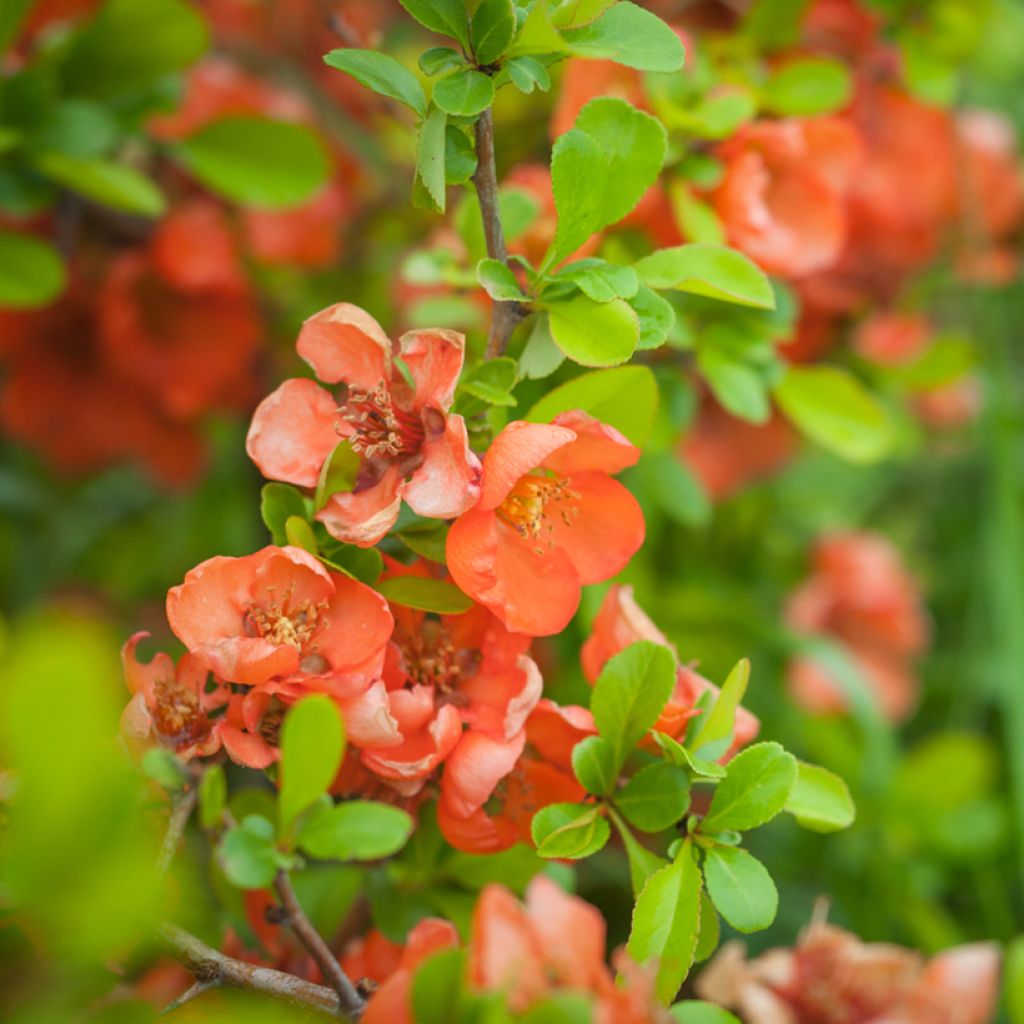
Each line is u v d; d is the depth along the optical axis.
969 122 0.80
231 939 0.58
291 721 0.50
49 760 0.46
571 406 0.55
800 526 0.96
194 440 0.83
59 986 0.51
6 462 0.90
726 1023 0.53
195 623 0.53
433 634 0.56
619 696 0.54
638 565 0.73
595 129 0.55
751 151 0.63
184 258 0.73
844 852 0.74
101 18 0.65
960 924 0.75
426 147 0.53
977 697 0.87
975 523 1.02
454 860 0.59
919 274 0.78
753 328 0.64
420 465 0.54
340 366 0.55
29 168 0.66
